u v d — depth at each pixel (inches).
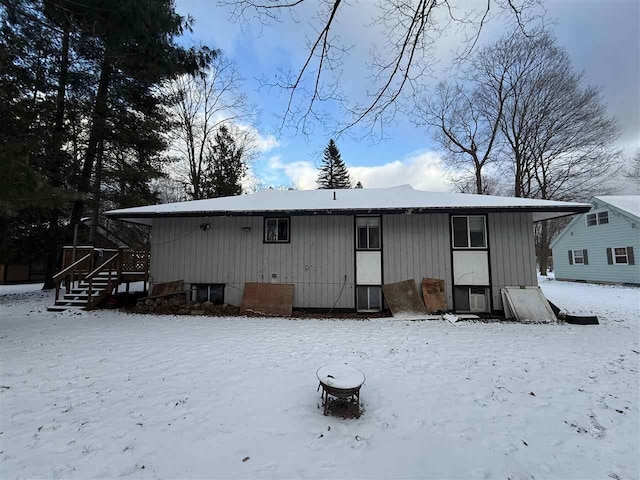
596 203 760.3
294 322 340.8
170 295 405.7
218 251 418.9
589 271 776.9
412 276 390.9
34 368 187.2
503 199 397.7
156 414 133.0
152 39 319.3
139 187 616.4
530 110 816.3
